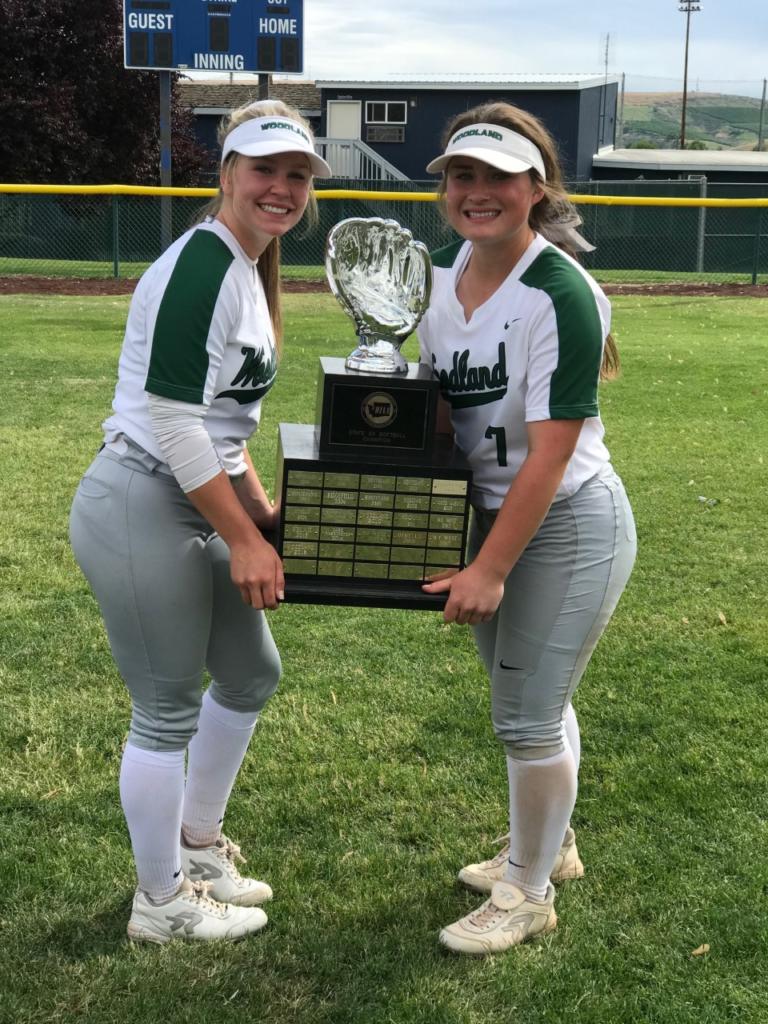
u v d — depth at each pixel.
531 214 2.39
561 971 2.41
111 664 3.90
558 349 2.14
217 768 2.60
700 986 2.37
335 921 2.58
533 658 2.37
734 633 4.32
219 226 2.17
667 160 34.84
